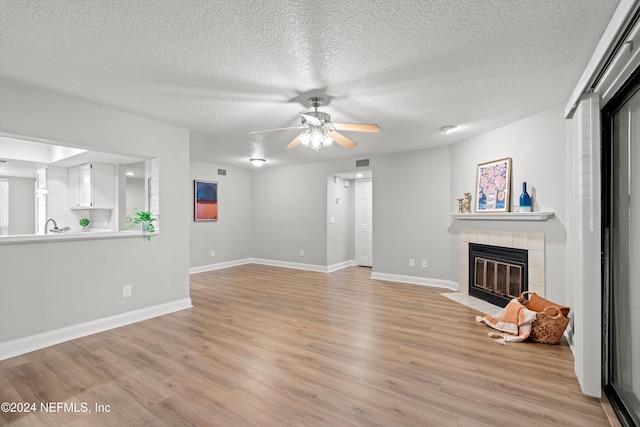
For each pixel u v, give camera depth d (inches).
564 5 66.0
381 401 78.2
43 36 75.9
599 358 79.9
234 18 69.6
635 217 72.4
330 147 200.8
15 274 105.0
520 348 108.8
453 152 191.2
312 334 121.9
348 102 120.3
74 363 98.0
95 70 93.7
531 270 138.1
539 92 112.6
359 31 75.0
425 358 101.3
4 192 243.9
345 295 181.5
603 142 82.4
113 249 130.0
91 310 122.8
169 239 149.5
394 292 187.9
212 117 138.0
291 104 122.2
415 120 143.9
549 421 70.6
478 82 103.9
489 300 163.5
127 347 109.9
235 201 285.7
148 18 69.4
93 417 71.9
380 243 227.0
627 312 75.9
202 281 219.9
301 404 76.9
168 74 96.7
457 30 75.0
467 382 86.8
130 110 128.9
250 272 254.1
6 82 100.7
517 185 144.9
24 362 98.7
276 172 285.4
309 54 85.6
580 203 83.4
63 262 116.0
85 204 187.9
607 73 69.6
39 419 71.2
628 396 75.3
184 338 118.0
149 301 141.6
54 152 180.1
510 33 76.4
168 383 86.4
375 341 115.0
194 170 251.6
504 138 152.3
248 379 88.6
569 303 115.6
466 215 170.2
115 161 181.5
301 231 270.8
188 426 69.0
